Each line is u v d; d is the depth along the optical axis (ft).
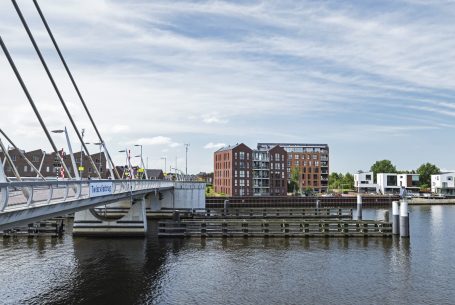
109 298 89.35
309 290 96.53
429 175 594.65
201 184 254.68
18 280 101.55
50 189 64.44
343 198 370.73
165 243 149.07
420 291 96.84
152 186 174.81
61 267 114.01
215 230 161.58
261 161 433.48
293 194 453.17
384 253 135.54
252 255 130.52
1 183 49.47
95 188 90.84
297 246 144.87
